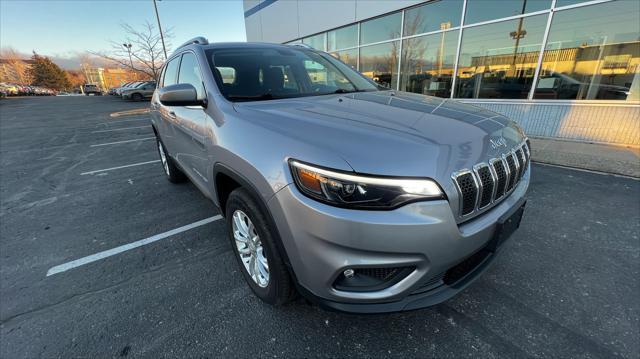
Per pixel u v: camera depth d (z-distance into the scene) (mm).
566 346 1710
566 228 2938
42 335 1878
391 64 9508
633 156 4824
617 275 2271
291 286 1763
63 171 5445
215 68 2486
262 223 1687
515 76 6895
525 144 2102
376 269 1417
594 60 5848
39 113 17484
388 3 9031
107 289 2271
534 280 2234
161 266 2531
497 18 6914
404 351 1711
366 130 1555
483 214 1622
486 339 1768
